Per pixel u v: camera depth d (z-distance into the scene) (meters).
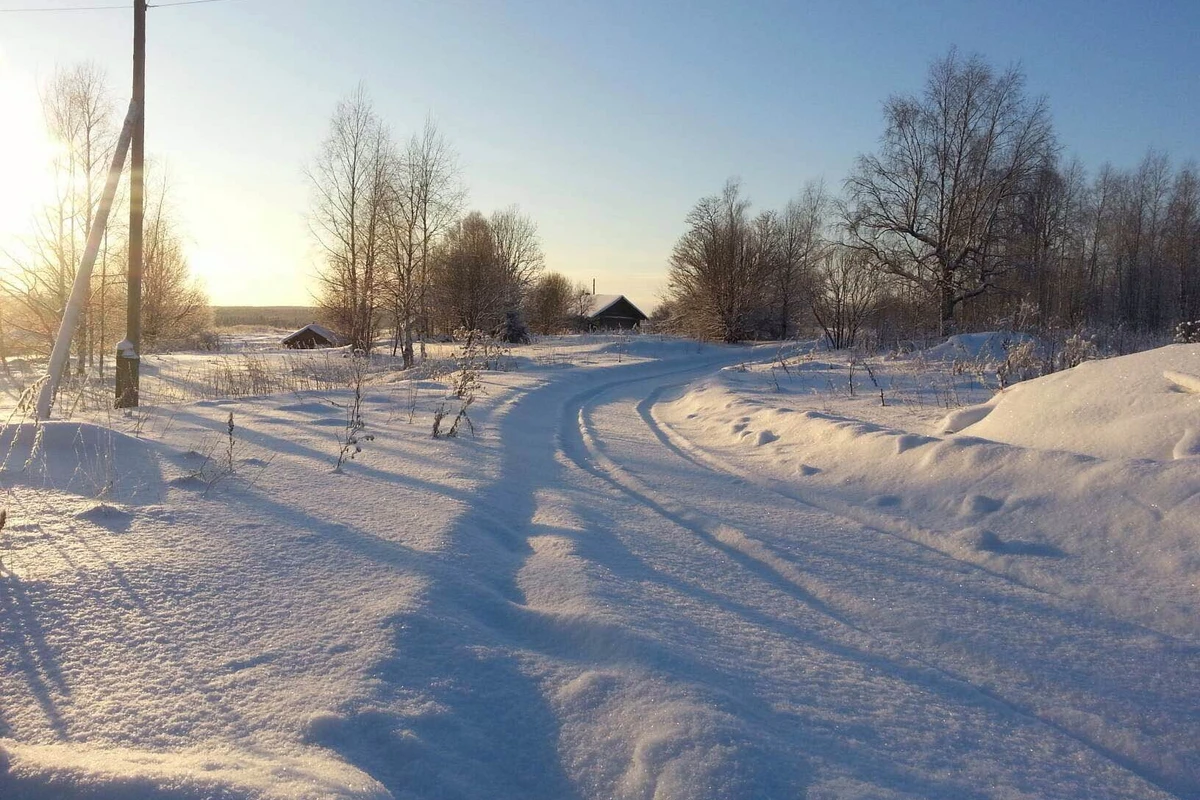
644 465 7.46
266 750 2.11
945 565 4.50
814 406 10.88
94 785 1.71
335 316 32.06
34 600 2.98
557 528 4.76
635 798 2.08
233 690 2.44
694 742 2.27
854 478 6.37
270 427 8.05
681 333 48.44
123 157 8.71
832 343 30.86
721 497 6.11
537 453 7.78
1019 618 3.72
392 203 27.64
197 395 14.10
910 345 21.27
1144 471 4.86
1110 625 3.65
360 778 1.94
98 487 4.82
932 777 2.33
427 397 11.62
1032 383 7.37
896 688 2.95
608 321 71.12
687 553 4.59
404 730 2.28
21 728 2.13
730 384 15.16
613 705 2.52
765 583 4.14
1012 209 31.70
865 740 2.51
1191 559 4.07
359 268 29.81
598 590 3.59
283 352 32.22
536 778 2.18
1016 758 2.50
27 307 20.28
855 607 3.84
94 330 22.89
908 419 9.29
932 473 5.94
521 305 45.81
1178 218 42.97
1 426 5.71
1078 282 39.59
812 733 2.51
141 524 4.07
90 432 5.92
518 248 48.84
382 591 3.33
